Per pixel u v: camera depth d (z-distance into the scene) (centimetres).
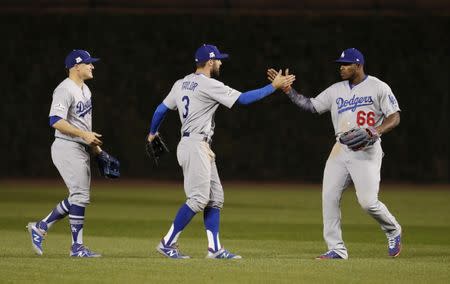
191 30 10681
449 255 3888
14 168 10550
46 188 8994
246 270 3045
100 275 2919
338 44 10694
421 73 10619
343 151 3600
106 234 4922
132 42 10656
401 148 10519
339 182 3609
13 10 10675
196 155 3491
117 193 8556
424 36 10656
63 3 11144
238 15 10719
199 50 3597
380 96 3569
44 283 2770
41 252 3678
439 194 8744
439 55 10638
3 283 2773
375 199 3591
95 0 11194
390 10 11225
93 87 10588
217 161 10531
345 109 3612
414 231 5219
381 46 10675
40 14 10619
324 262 3294
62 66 10625
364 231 5209
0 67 10550
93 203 7275
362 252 4053
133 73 10631
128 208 6794
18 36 10606
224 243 4494
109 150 10562
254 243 4500
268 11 10931
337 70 10694
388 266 3186
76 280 2822
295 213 6475
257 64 10688
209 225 3578
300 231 5172
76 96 3628
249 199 7919
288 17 10694
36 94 10575
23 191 8512
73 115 3650
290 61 10694
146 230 5169
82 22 10644
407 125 10562
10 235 4694
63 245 4244
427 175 10531
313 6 11212
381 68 10688
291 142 10525
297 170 10531
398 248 3675
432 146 10544
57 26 10638
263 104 10519
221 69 10688
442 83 10594
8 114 10550
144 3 11200
